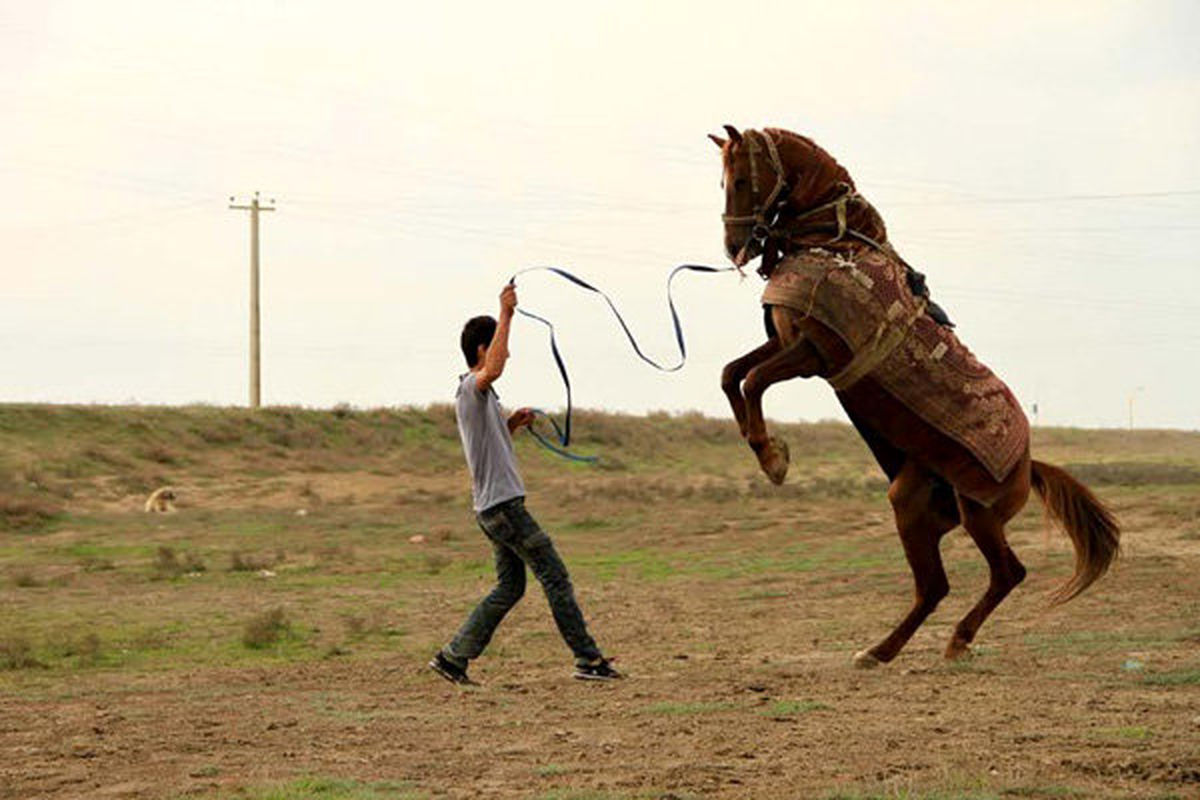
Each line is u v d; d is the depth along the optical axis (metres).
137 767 7.83
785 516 30.91
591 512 33.72
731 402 10.41
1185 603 15.75
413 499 41.72
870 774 7.04
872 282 10.20
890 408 10.45
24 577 22.84
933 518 11.24
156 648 15.55
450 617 18.08
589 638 10.85
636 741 8.20
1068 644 12.62
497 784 7.08
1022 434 10.90
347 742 8.48
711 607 18.28
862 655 11.37
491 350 10.33
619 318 10.52
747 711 9.23
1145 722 8.41
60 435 46.59
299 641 16.02
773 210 10.60
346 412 53.88
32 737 8.91
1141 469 42.50
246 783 7.27
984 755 7.44
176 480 44.31
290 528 32.91
